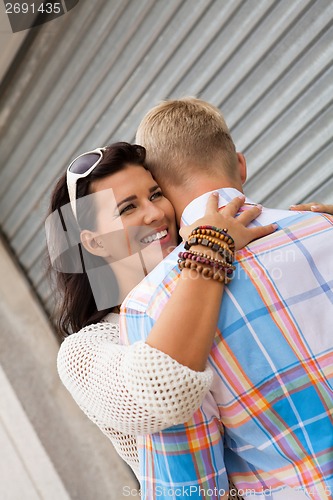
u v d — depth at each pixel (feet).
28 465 13.66
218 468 3.96
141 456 4.12
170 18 11.14
